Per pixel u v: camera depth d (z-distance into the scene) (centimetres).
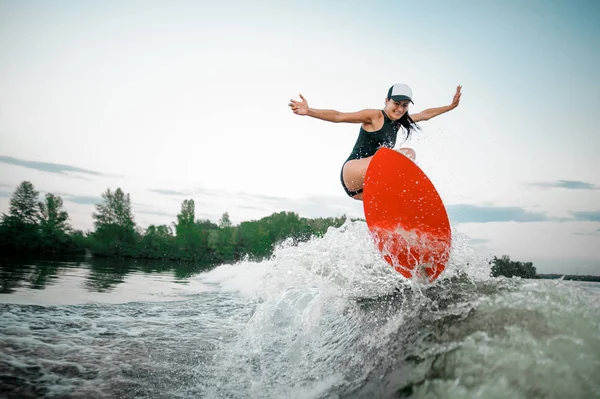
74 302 564
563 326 184
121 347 339
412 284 340
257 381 272
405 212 363
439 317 233
